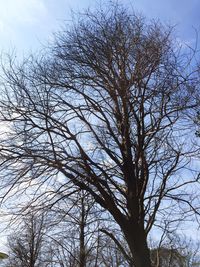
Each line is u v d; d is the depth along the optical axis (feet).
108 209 45.34
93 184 45.55
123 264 72.90
